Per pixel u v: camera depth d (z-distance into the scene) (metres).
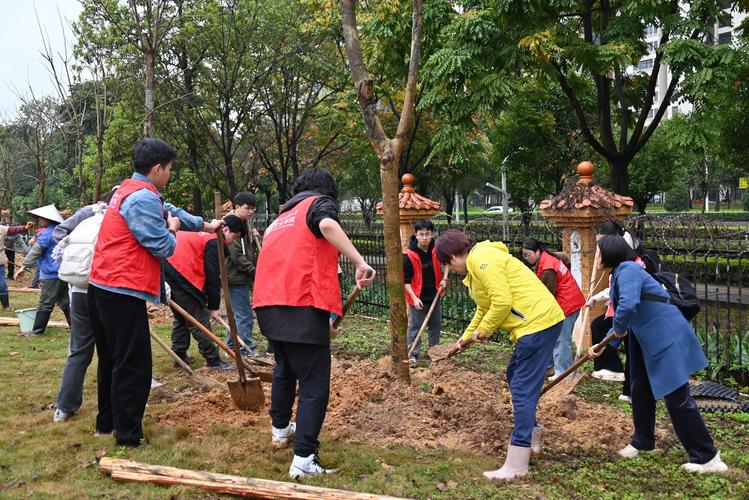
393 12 11.52
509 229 9.87
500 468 4.34
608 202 7.52
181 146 16.11
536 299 4.36
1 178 26.22
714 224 7.86
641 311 4.45
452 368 7.02
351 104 14.94
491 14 11.25
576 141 18.36
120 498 3.79
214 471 4.21
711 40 11.83
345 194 33.75
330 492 3.73
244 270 7.46
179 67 14.98
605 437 4.93
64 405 5.20
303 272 4.14
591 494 3.99
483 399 5.83
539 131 17.81
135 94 14.89
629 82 14.32
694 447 4.34
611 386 6.48
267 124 18.11
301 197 4.38
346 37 5.94
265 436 4.83
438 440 4.89
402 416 5.26
